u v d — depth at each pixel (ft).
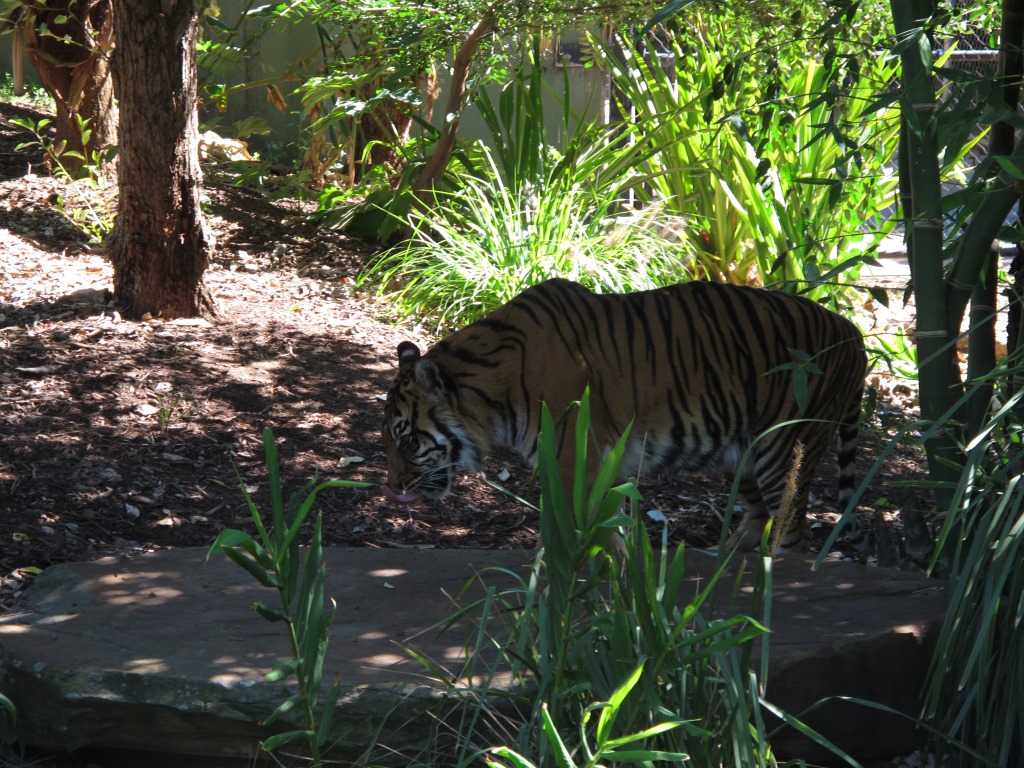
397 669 15.24
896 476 29.04
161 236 31.40
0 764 14.94
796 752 15.84
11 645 15.87
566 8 37.47
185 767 15.28
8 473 22.88
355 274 39.04
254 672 15.03
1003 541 13.99
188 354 29.81
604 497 11.73
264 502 23.76
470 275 34.99
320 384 29.66
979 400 18.42
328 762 14.57
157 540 21.66
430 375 19.19
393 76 38.75
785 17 34.40
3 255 35.29
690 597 18.39
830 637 16.21
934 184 17.80
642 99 41.11
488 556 20.15
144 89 30.01
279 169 54.39
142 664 15.24
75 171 42.19
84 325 30.66
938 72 18.63
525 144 40.68
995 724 14.85
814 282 19.92
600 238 37.58
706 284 20.80
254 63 58.54
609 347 19.94
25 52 42.19
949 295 18.57
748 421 20.71
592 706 11.27
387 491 20.12
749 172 37.70
